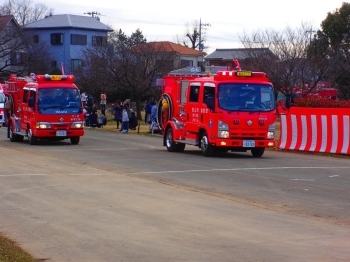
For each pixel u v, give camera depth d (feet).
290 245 30.35
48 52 222.07
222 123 70.03
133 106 195.31
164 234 32.55
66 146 89.40
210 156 72.95
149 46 158.71
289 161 68.49
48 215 37.60
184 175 56.18
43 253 28.60
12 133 99.04
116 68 154.40
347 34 152.76
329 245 30.45
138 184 50.57
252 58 133.69
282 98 131.44
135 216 37.32
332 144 76.38
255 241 31.14
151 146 90.22
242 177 54.85
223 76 71.36
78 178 53.93
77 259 27.55
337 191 47.34
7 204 41.27
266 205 41.50
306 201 43.06
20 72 196.95
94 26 256.73
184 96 77.92
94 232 32.99
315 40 146.41
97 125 135.95
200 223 35.45
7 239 31.17
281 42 177.58
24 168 61.05
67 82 93.30
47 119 90.27
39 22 257.75
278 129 110.01
